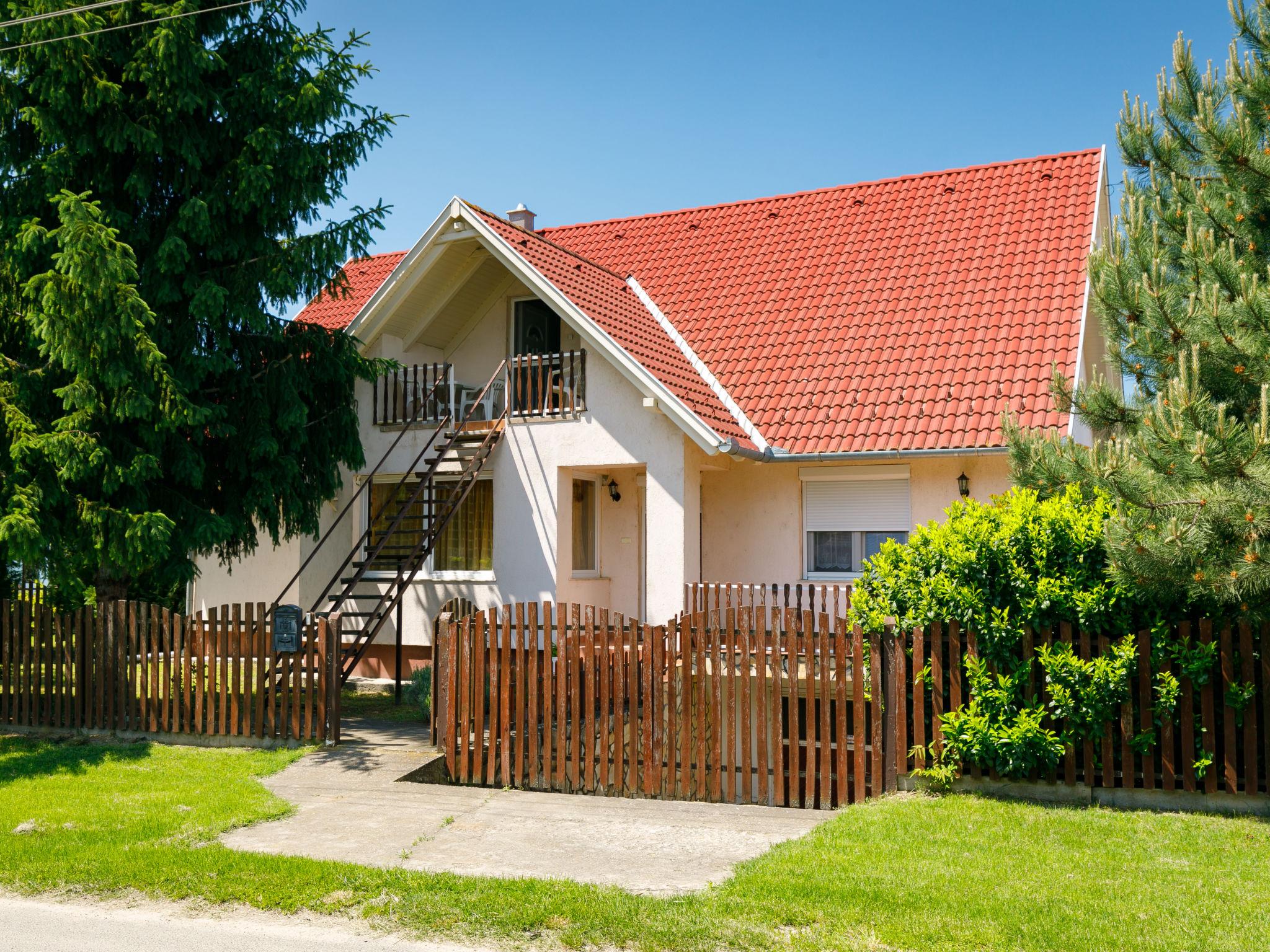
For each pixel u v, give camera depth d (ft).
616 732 33.86
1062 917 21.02
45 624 41.83
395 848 26.73
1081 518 30.07
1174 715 29.43
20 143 43.24
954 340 51.78
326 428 48.03
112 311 38.68
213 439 46.14
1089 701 29.07
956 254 57.98
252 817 29.35
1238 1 32.99
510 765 34.81
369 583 56.80
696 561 49.08
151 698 40.16
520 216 71.87
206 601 63.16
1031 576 30.48
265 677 39.22
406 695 48.67
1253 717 28.43
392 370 51.01
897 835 27.02
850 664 32.01
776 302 58.90
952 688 30.71
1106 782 29.53
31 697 41.83
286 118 44.09
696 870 24.93
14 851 25.86
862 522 49.73
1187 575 25.72
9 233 41.16
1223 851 25.54
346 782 34.01
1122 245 33.01
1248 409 28.27
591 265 61.05
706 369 55.01
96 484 41.24
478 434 51.88
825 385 51.60
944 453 45.47
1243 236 31.55
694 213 71.20
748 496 51.67
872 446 47.06
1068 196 59.47
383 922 21.61
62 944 20.59
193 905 22.74
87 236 37.35
